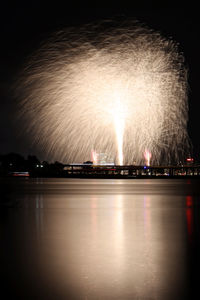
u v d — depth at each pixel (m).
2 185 116.31
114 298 11.51
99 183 140.38
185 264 15.16
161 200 55.66
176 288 12.32
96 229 25.03
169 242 19.91
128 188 98.69
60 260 15.93
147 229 24.98
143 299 11.42
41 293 11.90
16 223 28.53
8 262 15.60
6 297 11.58
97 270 14.36
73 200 56.12
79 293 11.91
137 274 13.82
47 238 21.30
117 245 19.12
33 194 71.50
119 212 37.38
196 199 57.88
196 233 23.08
